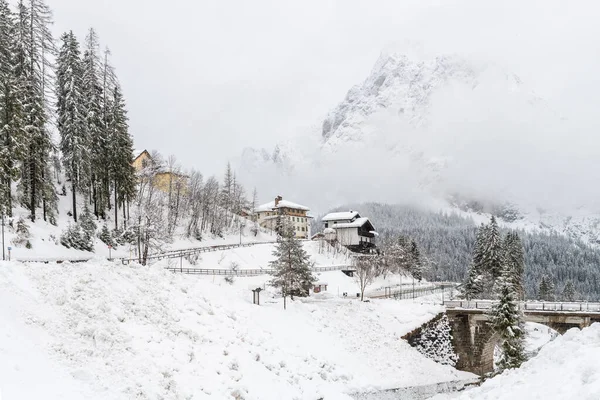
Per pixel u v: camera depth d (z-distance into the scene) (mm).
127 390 19266
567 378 14008
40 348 19047
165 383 21391
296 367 32469
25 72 56906
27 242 48156
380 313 51219
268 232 124688
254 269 75438
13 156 47781
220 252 78812
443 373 46562
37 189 57844
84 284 25969
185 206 100000
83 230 58281
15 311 20641
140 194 83875
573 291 126500
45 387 16344
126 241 65812
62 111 65125
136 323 25531
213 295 37531
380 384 38531
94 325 22375
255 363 29078
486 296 78875
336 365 37438
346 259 106875
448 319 52750
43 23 58781
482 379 46344
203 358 25969
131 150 69562
